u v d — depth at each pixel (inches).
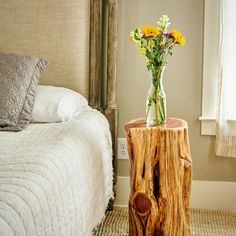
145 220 55.6
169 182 54.7
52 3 77.5
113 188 80.7
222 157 82.0
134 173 56.1
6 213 26.9
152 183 55.4
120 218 78.7
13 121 60.0
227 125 76.8
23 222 28.0
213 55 78.9
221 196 83.0
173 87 81.8
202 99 80.6
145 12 80.8
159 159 54.9
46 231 32.7
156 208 55.1
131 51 82.2
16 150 42.9
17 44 79.5
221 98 75.9
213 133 81.0
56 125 60.2
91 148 56.1
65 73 78.3
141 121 64.6
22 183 32.3
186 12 79.7
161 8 80.4
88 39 77.7
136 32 57.9
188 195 56.3
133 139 55.4
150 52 58.2
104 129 70.1
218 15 77.7
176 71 81.3
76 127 57.9
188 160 55.4
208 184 83.1
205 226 74.9
